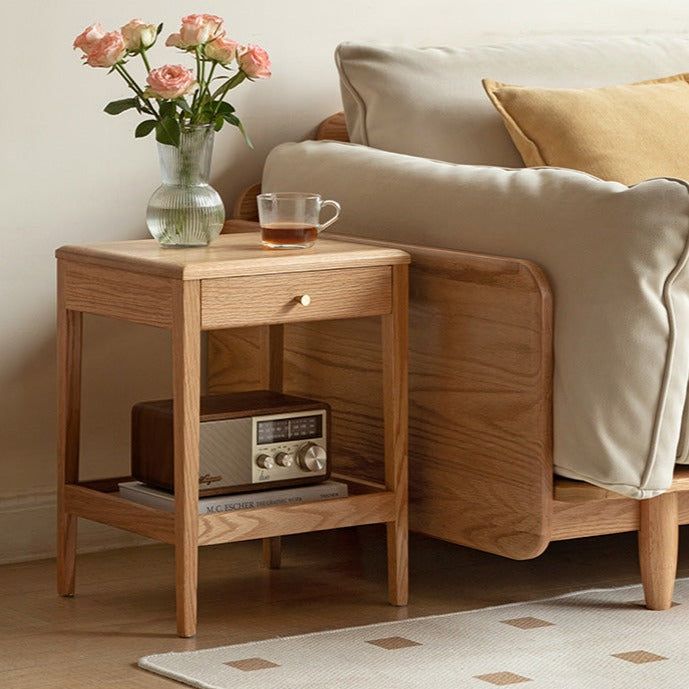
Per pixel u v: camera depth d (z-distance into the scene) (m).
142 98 3.11
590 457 2.92
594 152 3.59
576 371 2.93
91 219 3.67
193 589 2.97
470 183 3.20
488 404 3.09
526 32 4.26
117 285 3.05
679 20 4.52
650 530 3.11
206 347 3.88
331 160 3.54
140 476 3.20
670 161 3.65
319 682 2.69
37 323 3.61
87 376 3.69
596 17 4.37
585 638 2.95
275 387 3.66
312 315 3.03
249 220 3.84
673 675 2.72
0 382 3.58
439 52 3.80
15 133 3.54
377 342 3.37
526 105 3.66
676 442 2.98
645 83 3.96
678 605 3.19
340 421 3.52
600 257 2.89
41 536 3.64
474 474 3.15
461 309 3.14
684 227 2.88
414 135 3.67
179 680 2.72
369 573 3.48
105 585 3.38
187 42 3.10
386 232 3.34
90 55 3.07
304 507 3.07
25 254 3.59
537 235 3.00
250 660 2.82
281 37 3.87
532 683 2.68
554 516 3.03
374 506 3.16
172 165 3.14
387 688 2.66
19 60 3.53
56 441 3.65
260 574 3.47
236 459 3.12
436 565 3.55
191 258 2.97
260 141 3.88
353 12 3.97
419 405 3.28
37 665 2.82
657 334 2.89
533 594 3.30
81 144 3.63
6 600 3.26
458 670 2.76
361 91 3.72
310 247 3.15
